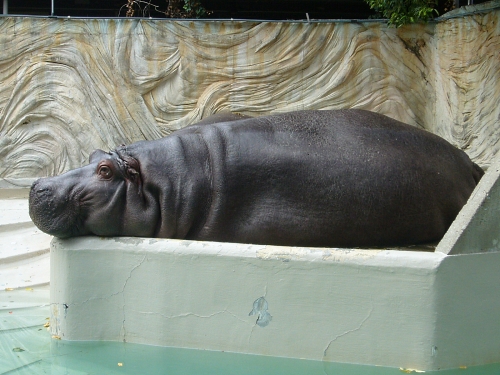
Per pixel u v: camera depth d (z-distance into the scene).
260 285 3.77
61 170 9.12
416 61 9.27
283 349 3.76
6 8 10.39
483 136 8.27
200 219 4.35
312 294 3.71
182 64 9.16
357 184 4.31
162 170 4.32
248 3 12.45
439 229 4.58
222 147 4.39
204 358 3.76
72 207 4.17
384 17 10.43
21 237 6.35
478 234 3.63
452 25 8.66
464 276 3.60
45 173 9.14
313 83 9.30
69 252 4.04
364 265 3.64
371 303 3.63
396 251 3.66
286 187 4.31
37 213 4.13
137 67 9.11
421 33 9.20
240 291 3.80
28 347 3.98
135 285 3.97
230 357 3.77
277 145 4.38
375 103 9.34
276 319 3.76
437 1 9.44
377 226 4.36
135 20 9.05
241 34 9.16
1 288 5.29
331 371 3.58
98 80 9.09
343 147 4.41
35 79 9.05
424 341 3.56
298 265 3.72
